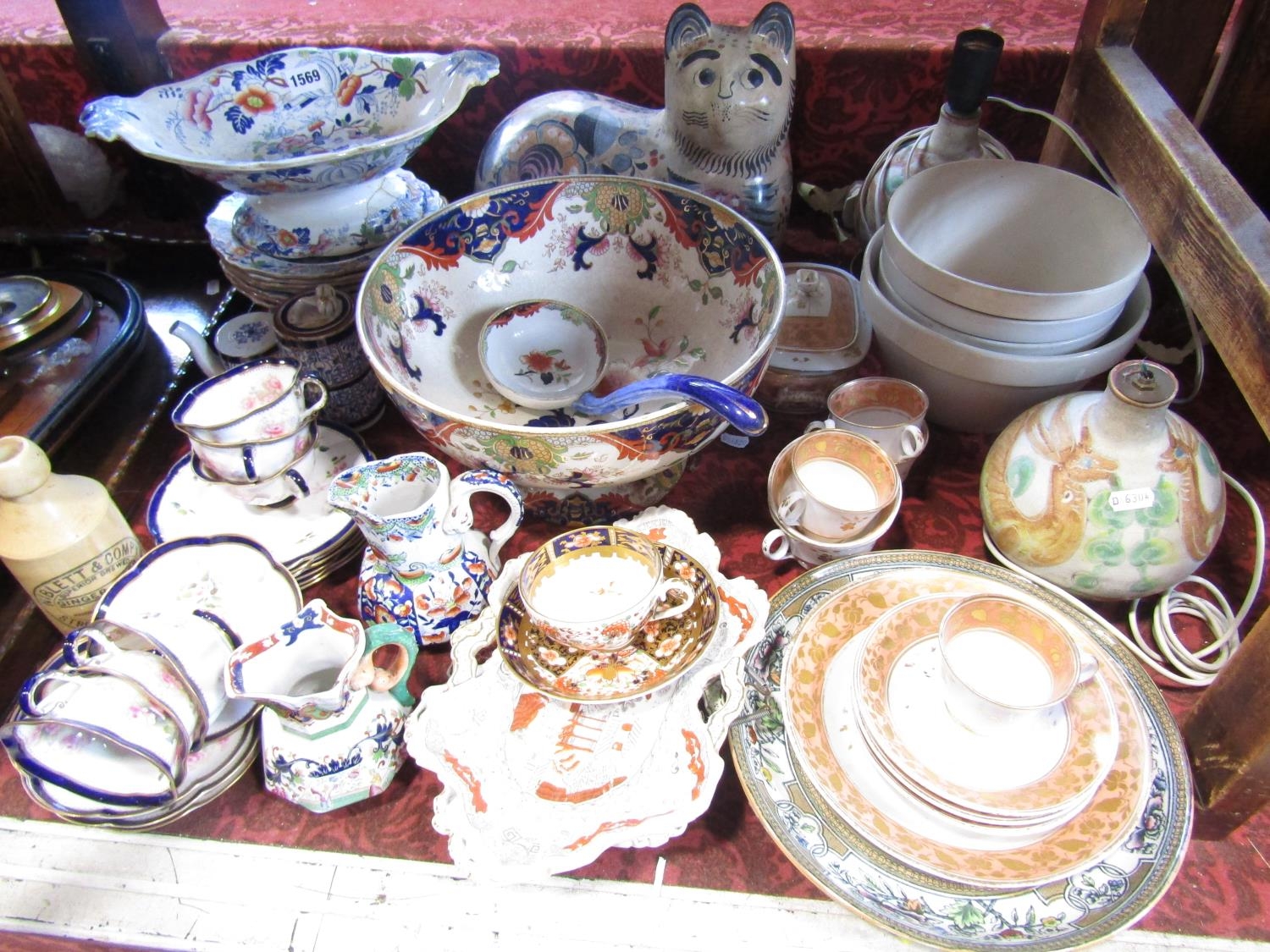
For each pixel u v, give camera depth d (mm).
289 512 834
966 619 656
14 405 890
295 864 653
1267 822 669
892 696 644
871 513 750
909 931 542
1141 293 823
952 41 1023
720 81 863
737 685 637
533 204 888
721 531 858
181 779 606
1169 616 774
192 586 705
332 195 911
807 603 719
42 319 942
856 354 917
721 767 605
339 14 1148
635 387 747
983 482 797
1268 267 593
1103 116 861
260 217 923
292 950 615
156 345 1014
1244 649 591
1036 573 761
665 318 908
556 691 634
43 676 610
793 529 780
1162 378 705
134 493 884
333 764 641
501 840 583
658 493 858
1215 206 652
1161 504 700
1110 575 720
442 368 865
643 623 670
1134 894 562
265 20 1141
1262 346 577
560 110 963
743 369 694
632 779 611
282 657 634
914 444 831
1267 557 820
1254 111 924
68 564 706
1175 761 619
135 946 627
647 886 634
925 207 883
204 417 807
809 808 602
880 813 588
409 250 843
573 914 625
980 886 549
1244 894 627
